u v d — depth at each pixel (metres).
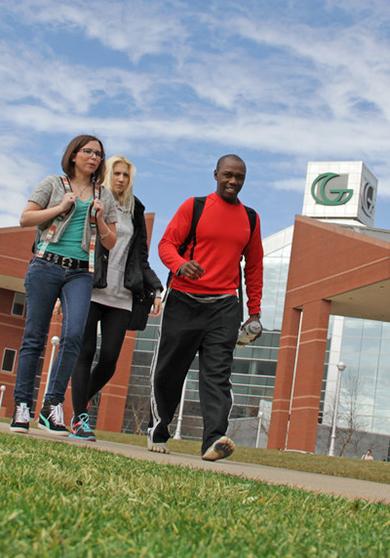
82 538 2.32
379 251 42.53
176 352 7.81
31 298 7.32
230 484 4.41
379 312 49.56
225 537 2.56
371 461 14.30
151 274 8.76
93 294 8.44
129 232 8.62
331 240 46.16
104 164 7.70
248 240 7.89
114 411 50.25
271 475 6.60
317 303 46.53
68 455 5.21
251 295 8.16
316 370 46.09
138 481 3.94
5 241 49.59
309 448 45.66
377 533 3.08
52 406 7.48
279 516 3.20
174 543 2.38
